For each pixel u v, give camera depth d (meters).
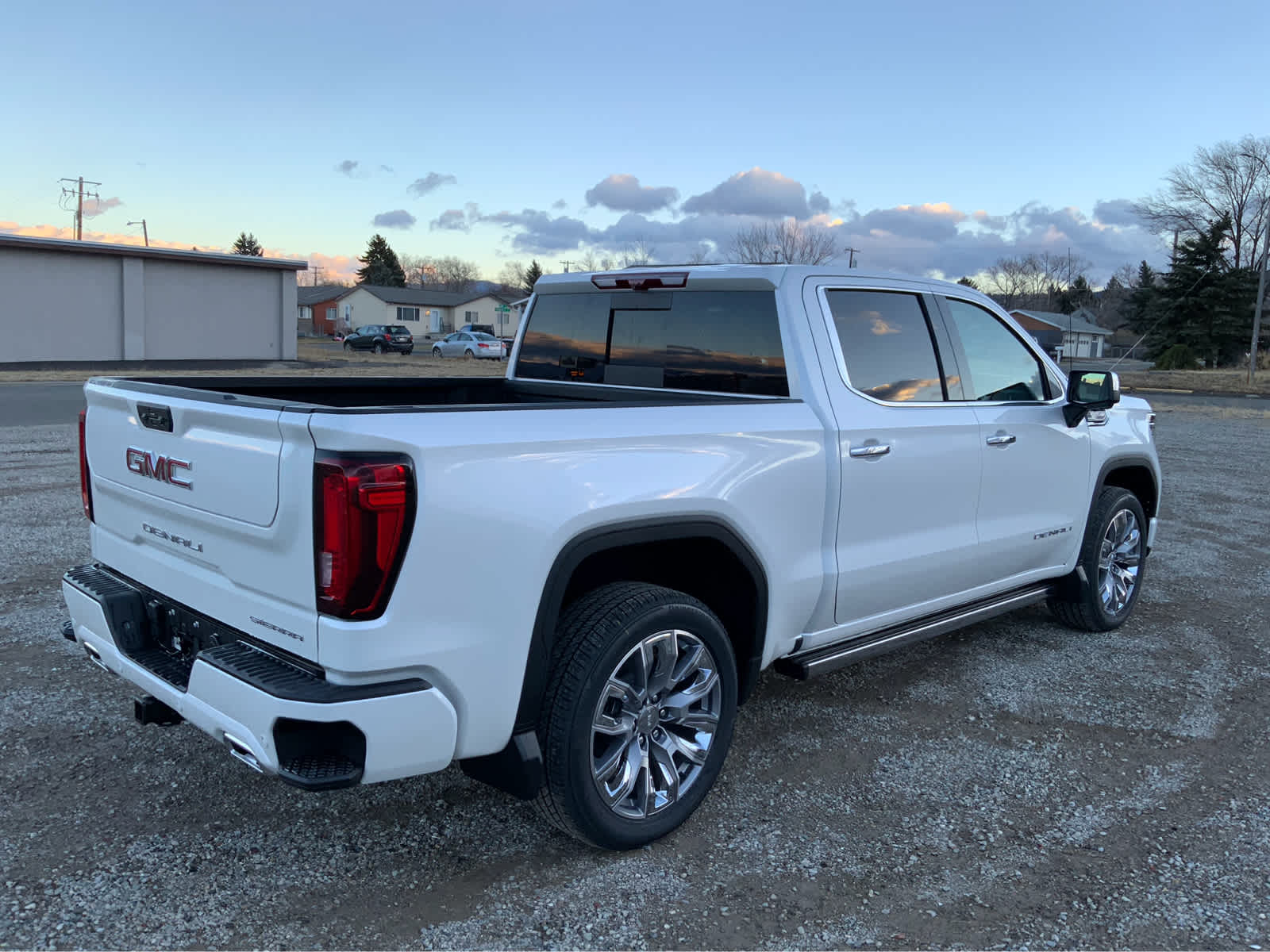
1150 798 3.50
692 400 3.94
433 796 3.41
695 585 3.49
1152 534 5.69
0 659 4.51
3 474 9.55
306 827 3.16
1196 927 2.73
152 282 33.28
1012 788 3.56
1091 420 5.00
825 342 3.70
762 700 4.40
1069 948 2.62
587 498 2.77
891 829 3.24
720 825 3.24
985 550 4.36
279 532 2.47
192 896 2.74
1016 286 98.31
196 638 2.93
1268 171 61.12
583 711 2.78
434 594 2.47
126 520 3.21
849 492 3.64
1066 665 4.94
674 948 2.58
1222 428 18.64
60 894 2.72
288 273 36.66
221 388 3.81
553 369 4.75
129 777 3.44
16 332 30.66
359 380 4.45
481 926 2.65
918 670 4.83
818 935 2.65
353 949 2.53
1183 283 62.53
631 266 4.46
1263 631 5.54
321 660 2.42
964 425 4.15
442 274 145.00
